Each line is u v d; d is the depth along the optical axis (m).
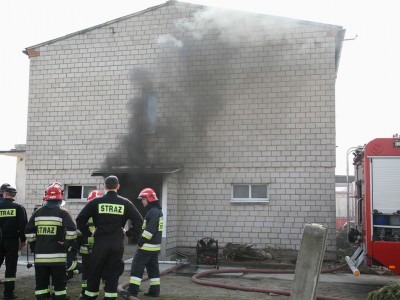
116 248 5.90
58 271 6.02
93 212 5.98
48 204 6.09
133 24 13.53
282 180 12.20
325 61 12.20
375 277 10.06
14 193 7.13
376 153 8.52
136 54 13.41
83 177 13.34
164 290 7.90
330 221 11.80
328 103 12.09
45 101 13.84
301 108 12.24
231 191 12.52
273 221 12.15
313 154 12.06
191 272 10.30
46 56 13.99
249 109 12.56
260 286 8.54
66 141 13.57
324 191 11.91
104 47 13.64
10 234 6.96
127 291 6.85
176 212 12.68
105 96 13.48
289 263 11.20
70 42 13.87
